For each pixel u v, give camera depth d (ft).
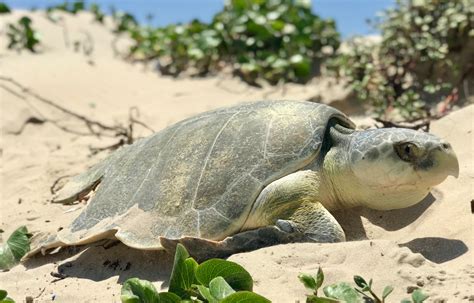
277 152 5.53
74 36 12.45
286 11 11.18
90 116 9.02
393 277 4.90
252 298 4.61
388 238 5.55
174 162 5.76
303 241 5.38
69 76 9.87
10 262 6.08
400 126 7.12
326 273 4.97
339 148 5.59
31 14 13.33
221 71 10.64
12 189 7.49
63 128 8.79
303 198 5.44
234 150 5.62
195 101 9.45
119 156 6.24
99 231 5.70
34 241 6.24
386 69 9.09
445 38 9.14
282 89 9.68
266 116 5.73
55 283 5.60
